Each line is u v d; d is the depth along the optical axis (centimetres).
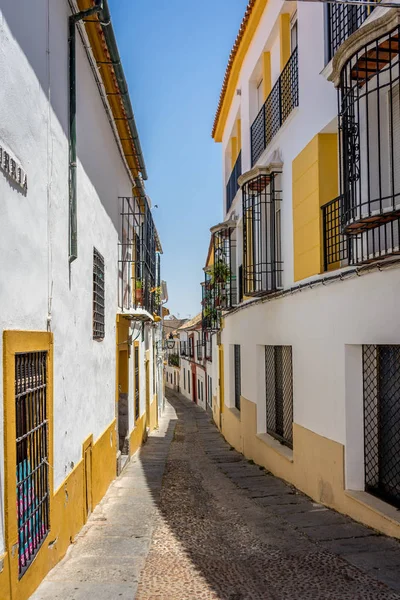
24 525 417
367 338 611
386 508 585
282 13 1026
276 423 1094
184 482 960
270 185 1000
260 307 1135
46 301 491
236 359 1609
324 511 697
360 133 597
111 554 538
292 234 912
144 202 1344
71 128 597
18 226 408
